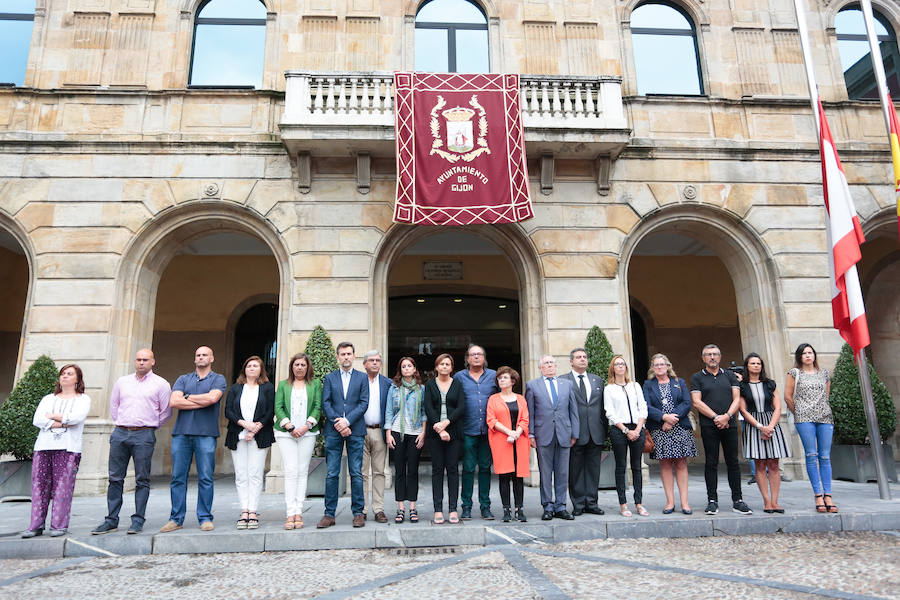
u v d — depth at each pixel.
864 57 12.47
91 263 9.97
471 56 11.66
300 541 5.58
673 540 5.73
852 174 11.45
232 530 5.80
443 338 15.28
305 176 10.41
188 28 11.23
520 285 11.01
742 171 11.25
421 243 14.20
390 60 11.27
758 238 10.95
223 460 13.91
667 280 15.67
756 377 6.65
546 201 10.78
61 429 5.73
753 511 6.55
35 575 4.71
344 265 10.27
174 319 14.51
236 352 14.82
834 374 10.05
